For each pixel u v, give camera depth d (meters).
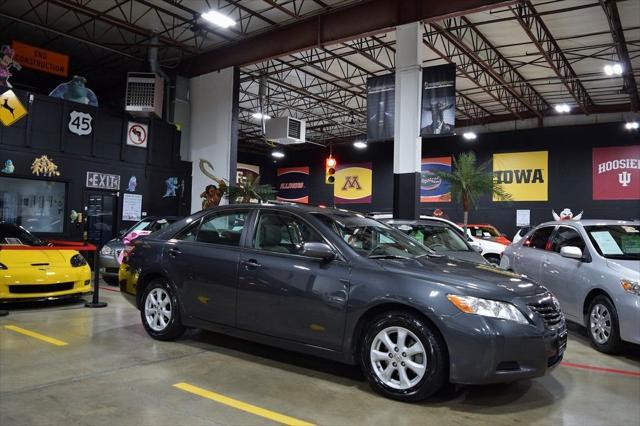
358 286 3.96
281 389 3.96
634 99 19.75
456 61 17.64
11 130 12.19
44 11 14.69
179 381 4.07
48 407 3.43
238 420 3.33
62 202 13.30
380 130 12.94
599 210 22.03
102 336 5.50
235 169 16.28
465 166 16.44
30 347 4.98
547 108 23.06
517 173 23.97
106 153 14.27
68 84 14.02
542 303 3.84
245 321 4.57
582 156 22.48
